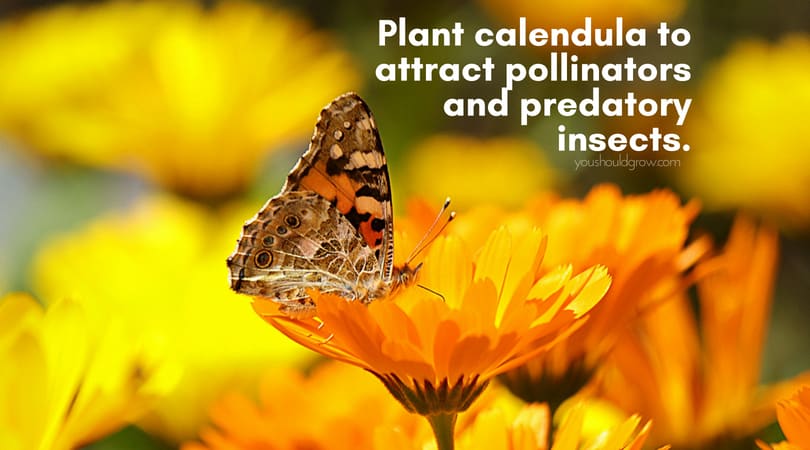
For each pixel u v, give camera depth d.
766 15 0.99
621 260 0.43
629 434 0.39
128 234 0.63
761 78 0.80
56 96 0.74
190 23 0.74
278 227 0.45
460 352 0.39
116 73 0.73
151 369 0.42
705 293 0.47
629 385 0.47
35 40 0.76
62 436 0.41
